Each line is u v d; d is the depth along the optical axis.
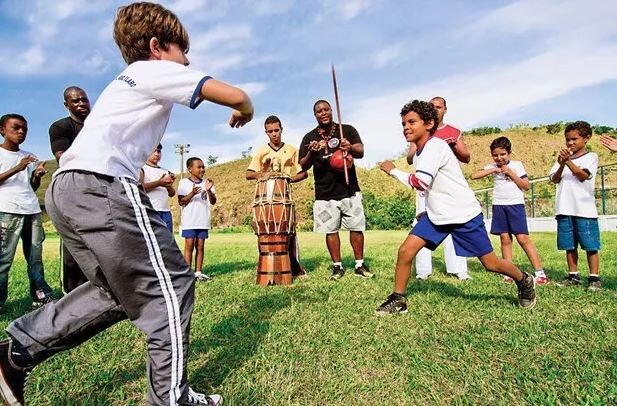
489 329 3.18
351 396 2.21
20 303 4.65
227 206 37.25
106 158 1.93
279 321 3.50
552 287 4.70
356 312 3.77
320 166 5.89
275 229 5.42
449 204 3.69
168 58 2.23
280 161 5.87
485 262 3.74
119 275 1.89
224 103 2.02
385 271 6.23
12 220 4.33
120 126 2.00
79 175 1.90
